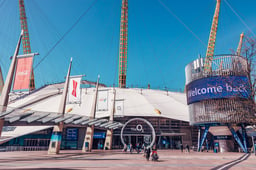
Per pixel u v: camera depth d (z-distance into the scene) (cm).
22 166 1351
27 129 4547
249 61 1026
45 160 1906
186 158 2342
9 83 2089
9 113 1958
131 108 5578
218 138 4138
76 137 4869
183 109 6056
